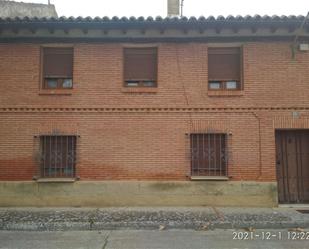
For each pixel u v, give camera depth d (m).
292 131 11.12
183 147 10.79
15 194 10.71
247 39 10.95
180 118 10.84
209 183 10.70
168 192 10.68
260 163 10.73
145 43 11.03
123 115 10.89
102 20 10.27
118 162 10.79
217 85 11.12
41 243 7.52
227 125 10.80
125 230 8.59
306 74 10.89
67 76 11.12
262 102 10.81
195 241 7.62
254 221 8.86
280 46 10.95
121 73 10.98
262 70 10.89
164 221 8.84
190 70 10.95
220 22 10.30
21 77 10.97
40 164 10.88
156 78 11.05
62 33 10.88
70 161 10.89
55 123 10.86
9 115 10.88
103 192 10.71
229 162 10.73
